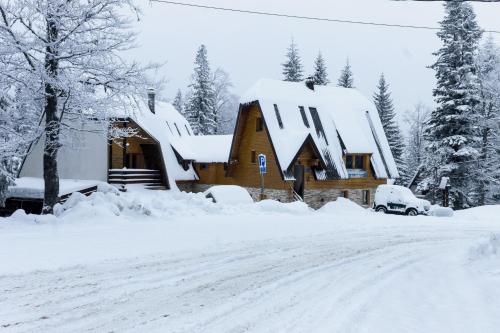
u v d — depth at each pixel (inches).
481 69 1772.9
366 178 1547.7
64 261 399.5
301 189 1396.4
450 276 388.8
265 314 279.0
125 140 1285.7
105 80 696.4
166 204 777.6
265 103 1413.6
